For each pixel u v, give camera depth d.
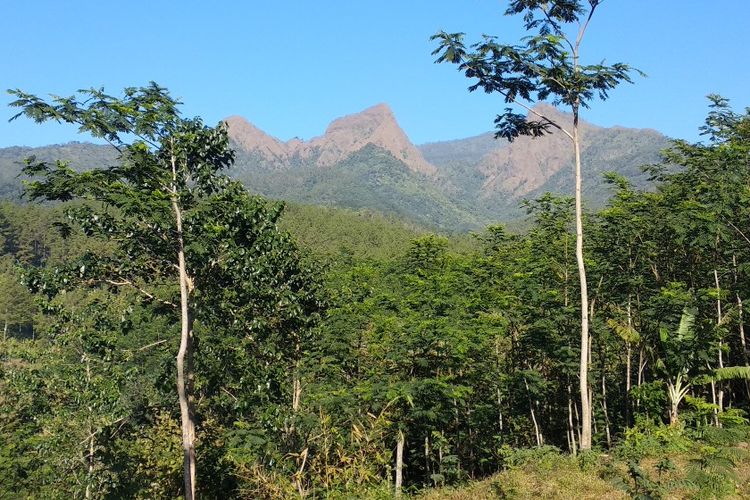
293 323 16.08
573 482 11.65
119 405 18.89
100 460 21.19
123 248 13.20
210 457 18.36
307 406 16.39
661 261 21.45
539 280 21.66
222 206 13.30
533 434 23.66
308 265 17.06
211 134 13.24
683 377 17.34
